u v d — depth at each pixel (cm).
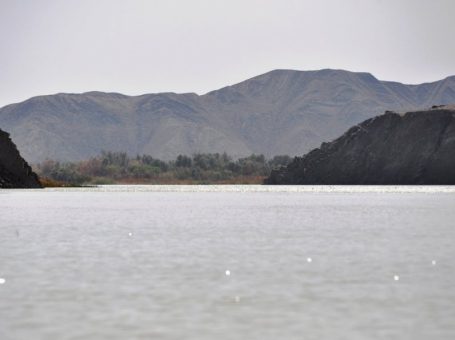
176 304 6444
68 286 7344
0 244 11600
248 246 11231
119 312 6131
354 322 5759
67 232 14125
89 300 6625
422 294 6856
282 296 6794
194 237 12950
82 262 9194
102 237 12950
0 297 6769
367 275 8038
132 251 10488
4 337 5341
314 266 8788
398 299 6625
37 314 6056
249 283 7512
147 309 6247
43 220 18125
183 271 8369
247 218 19088
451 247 10962
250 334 5416
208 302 6525
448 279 7731
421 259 9444
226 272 8262
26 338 5319
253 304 6438
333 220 18088
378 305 6372
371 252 10312
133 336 5369
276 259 9500
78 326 5653
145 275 8056
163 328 5597
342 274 8112
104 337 5341
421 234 13500
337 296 6781
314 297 6738
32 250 10644
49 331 5509
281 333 5444
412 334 5388
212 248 10919
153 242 11969
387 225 16100
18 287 7294
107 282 7588
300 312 6116
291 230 14650
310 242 11944
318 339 5266
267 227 15538
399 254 10050
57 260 9400
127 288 7225
